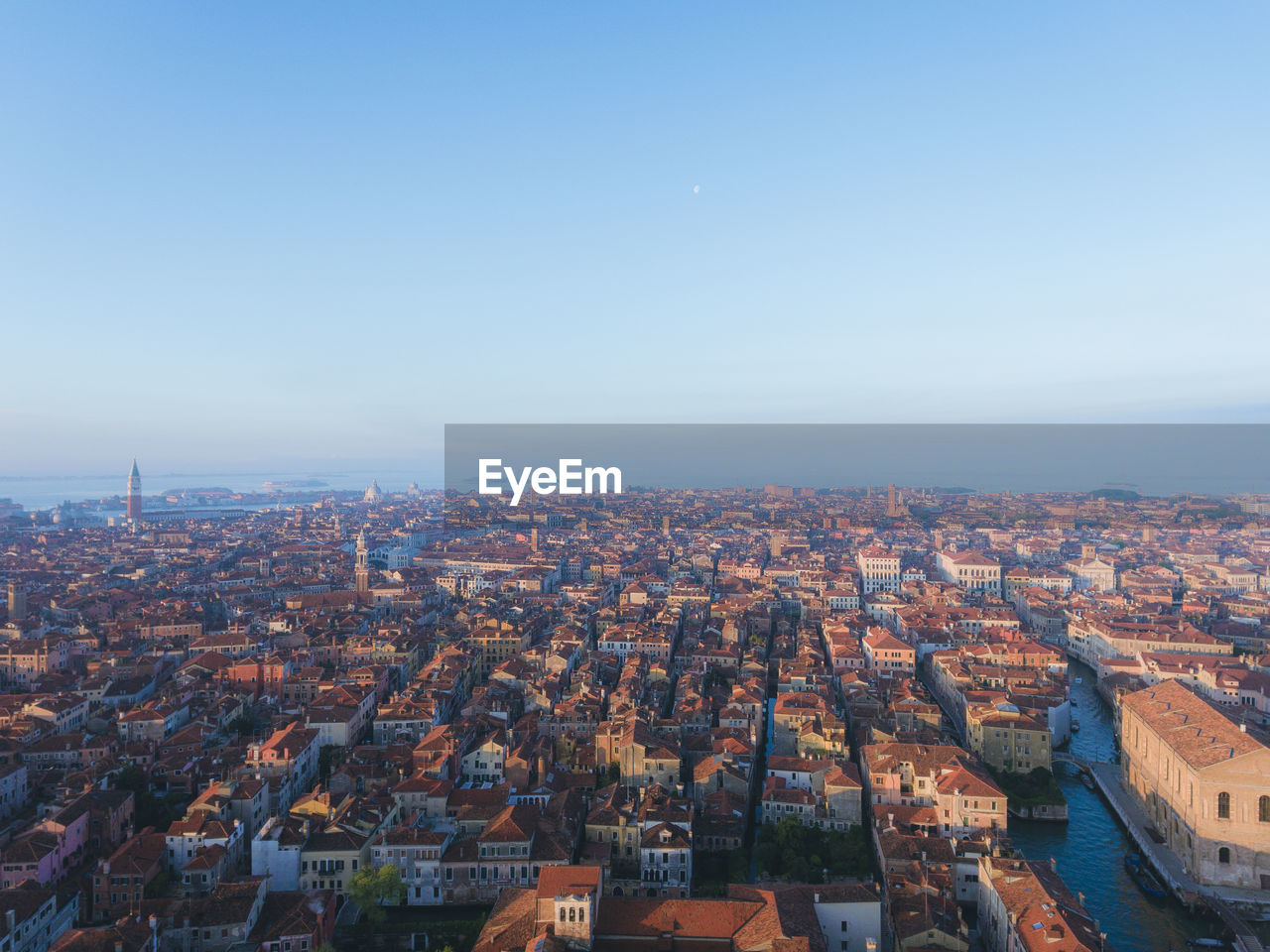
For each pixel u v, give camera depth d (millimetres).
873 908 176250
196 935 177875
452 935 192000
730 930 162625
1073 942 158875
